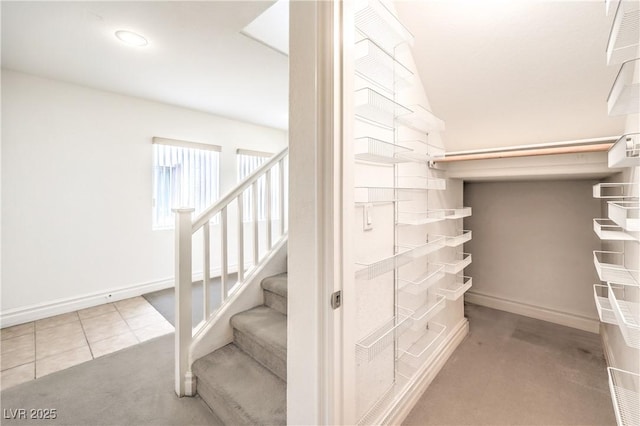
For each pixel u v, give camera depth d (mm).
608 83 1524
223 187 4363
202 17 1924
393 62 1412
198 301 3205
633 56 891
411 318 1521
